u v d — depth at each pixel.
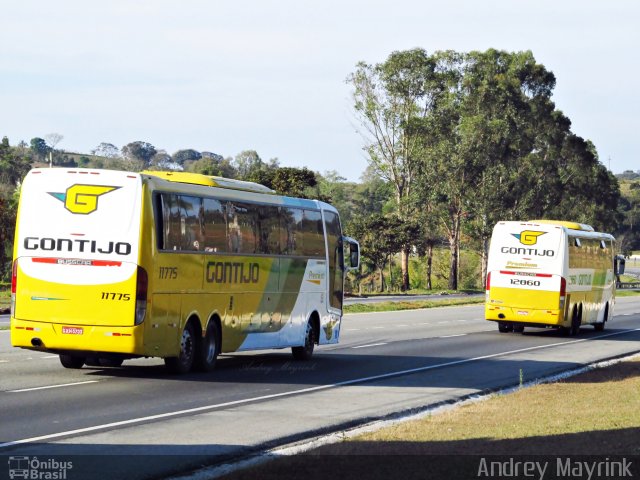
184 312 33.22
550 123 174.62
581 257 63.91
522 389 30.88
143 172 34.12
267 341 38.69
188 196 33.41
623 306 119.50
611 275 72.94
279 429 23.08
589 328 74.31
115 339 30.84
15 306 31.33
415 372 37.34
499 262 61.03
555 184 175.25
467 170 158.88
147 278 31.08
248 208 37.16
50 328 31.05
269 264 38.59
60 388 29.27
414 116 159.88
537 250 60.38
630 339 61.38
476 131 158.00
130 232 30.97
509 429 22.00
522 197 166.62
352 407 27.14
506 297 60.81
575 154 180.88
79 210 31.09
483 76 167.12
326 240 43.53
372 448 19.38
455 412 25.22
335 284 44.50
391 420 24.73
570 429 22.05
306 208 41.72
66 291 31.02
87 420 23.53
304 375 35.34
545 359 44.44
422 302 103.31
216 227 35.09
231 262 35.97
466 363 41.62
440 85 160.75
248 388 30.84
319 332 42.78
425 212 160.50
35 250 31.23
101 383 30.72
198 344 34.47
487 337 58.50
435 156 157.50
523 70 173.12
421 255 191.50
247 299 37.16
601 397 28.62
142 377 32.62
